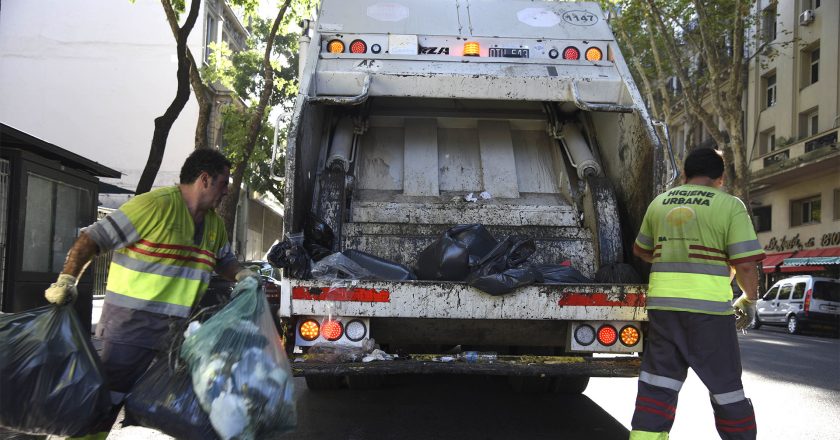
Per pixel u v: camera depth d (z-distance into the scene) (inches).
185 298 128.8
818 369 373.1
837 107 921.5
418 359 170.2
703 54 878.4
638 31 898.1
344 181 205.9
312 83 205.3
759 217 1177.4
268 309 126.9
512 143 235.8
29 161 338.6
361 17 222.2
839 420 227.3
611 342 174.6
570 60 219.1
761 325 862.5
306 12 582.9
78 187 390.6
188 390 114.1
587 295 171.9
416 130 233.8
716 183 155.2
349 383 261.7
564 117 234.2
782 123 1050.7
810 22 981.8
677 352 144.3
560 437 197.6
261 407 114.4
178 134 1149.1
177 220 127.1
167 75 1162.0
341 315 170.7
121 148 1155.3
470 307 170.6
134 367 125.1
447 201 218.1
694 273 144.1
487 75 209.0
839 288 750.5
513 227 209.2
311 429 203.2
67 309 118.2
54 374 112.2
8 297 327.0
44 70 1158.3
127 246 126.2
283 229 177.3
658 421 142.8
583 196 215.2
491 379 294.5
